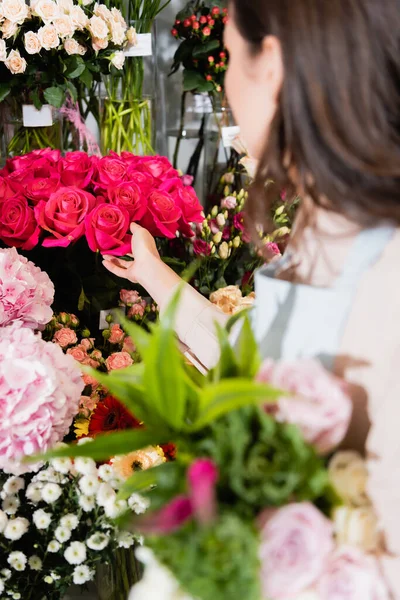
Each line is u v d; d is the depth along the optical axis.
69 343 1.11
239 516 0.51
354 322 0.60
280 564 0.50
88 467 0.82
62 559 0.84
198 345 0.91
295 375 0.55
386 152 0.56
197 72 1.51
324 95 0.56
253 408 0.54
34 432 0.83
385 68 0.56
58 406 0.85
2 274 1.01
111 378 0.59
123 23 1.39
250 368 0.59
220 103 1.51
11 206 1.11
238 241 1.30
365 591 0.53
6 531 0.81
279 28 0.58
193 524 0.50
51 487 0.82
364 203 0.59
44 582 0.86
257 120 0.66
